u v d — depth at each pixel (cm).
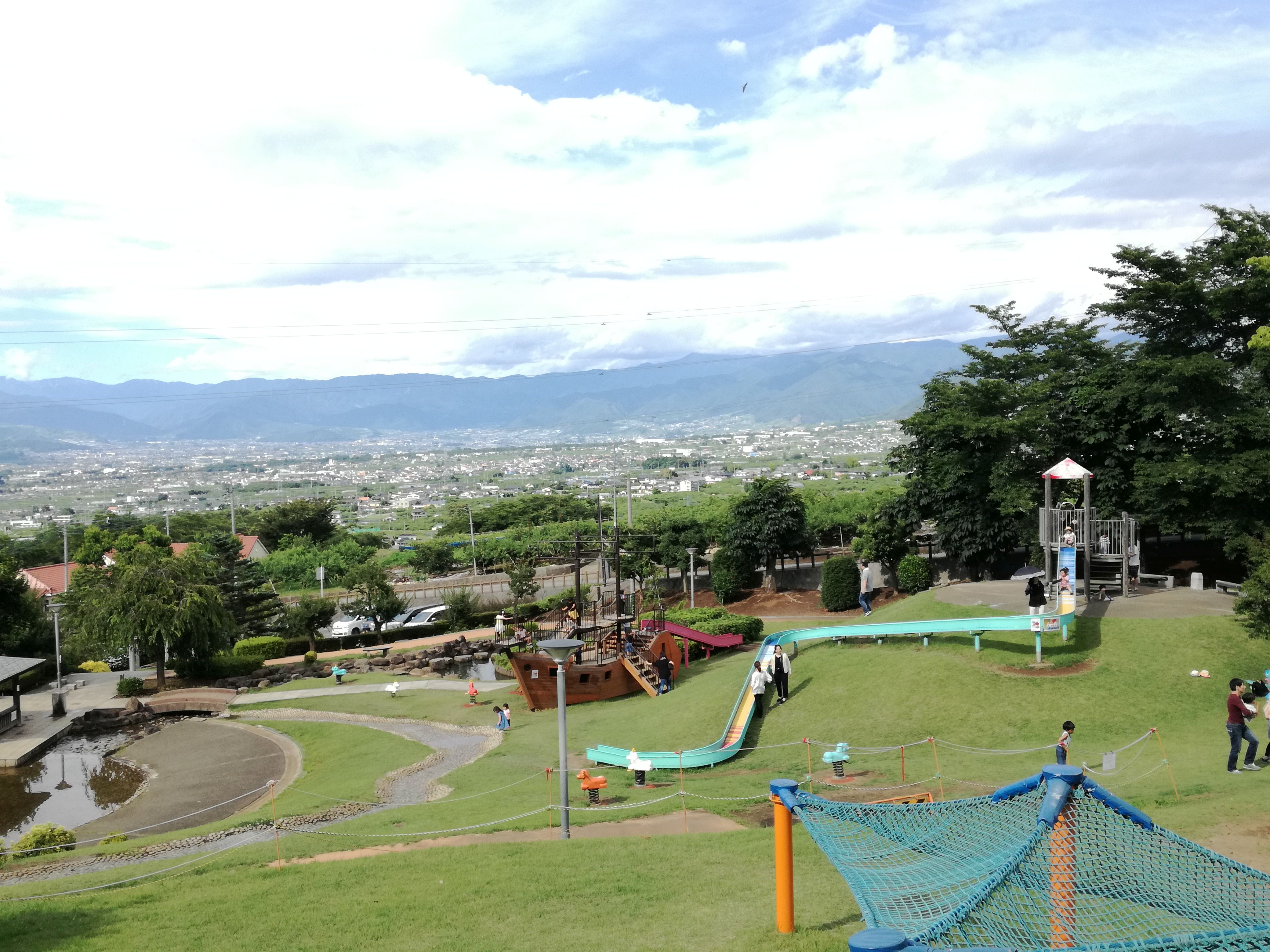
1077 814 938
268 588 7031
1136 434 4491
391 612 6328
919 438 5331
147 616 4988
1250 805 1725
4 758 3912
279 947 1405
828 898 1422
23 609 5856
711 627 4784
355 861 1903
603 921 1414
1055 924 852
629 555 6159
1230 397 4141
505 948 1333
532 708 3944
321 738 3881
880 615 4262
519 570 6512
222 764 3706
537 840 2056
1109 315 4691
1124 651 3106
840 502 8575
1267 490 3906
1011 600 3841
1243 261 4281
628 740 3234
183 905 1667
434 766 3155
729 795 2373
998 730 2762
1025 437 4559
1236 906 877
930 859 1038
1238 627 3147
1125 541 3738
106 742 4322
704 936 1295
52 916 1642
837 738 2909
